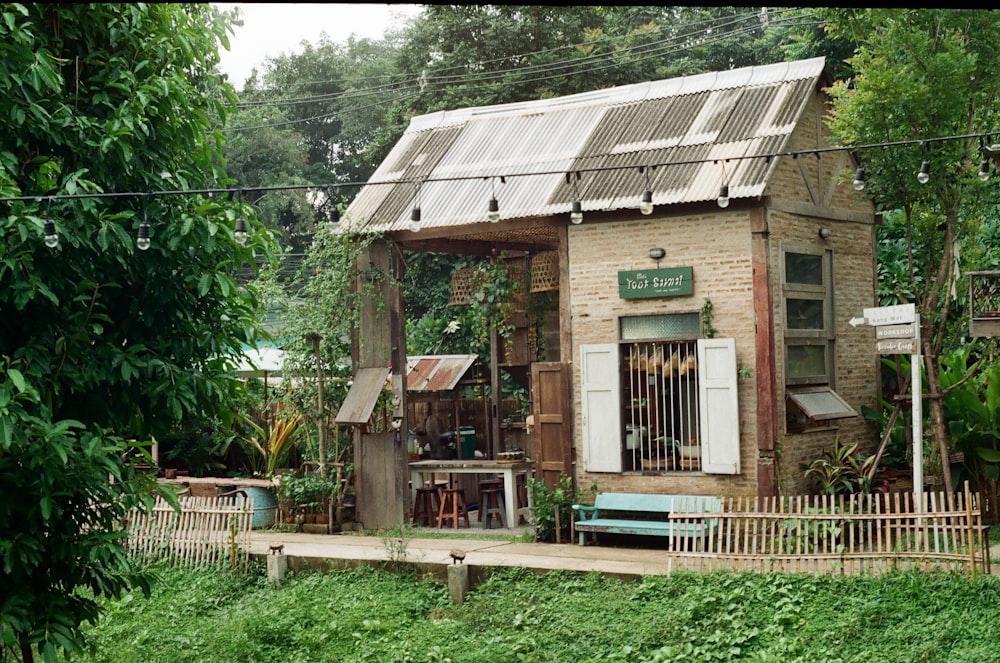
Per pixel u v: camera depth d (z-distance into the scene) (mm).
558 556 13828
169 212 8492
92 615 8523
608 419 15172
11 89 7441
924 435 14938
